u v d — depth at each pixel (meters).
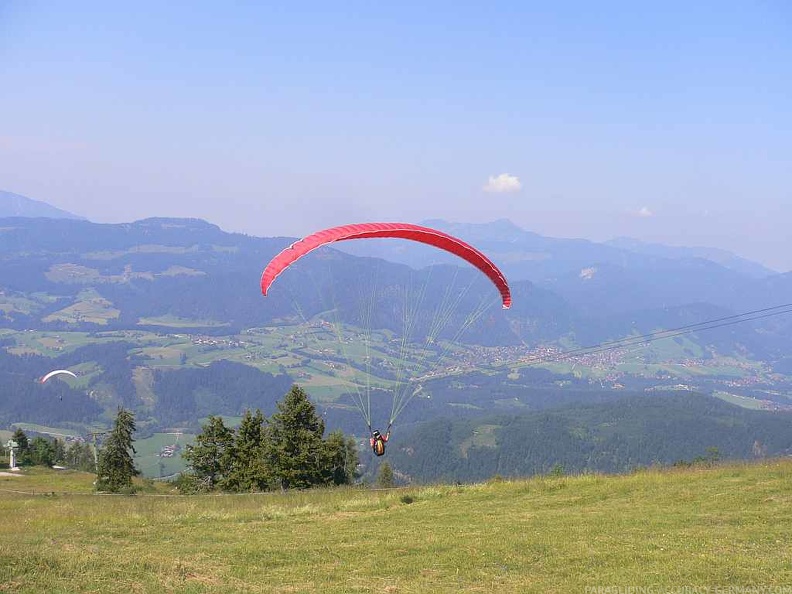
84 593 11.74
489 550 15.02
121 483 51.81
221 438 44.41
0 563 13.02
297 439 40.97
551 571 13.48
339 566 14.10
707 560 13.70
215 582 12.80
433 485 28.39
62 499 32.00
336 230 21.33
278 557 14.84
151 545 16.09
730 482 22.55
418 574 13.49
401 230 21.38
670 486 22.80
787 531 15.99
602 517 18.56
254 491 40.06
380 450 22.06
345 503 23.02
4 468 71.69
